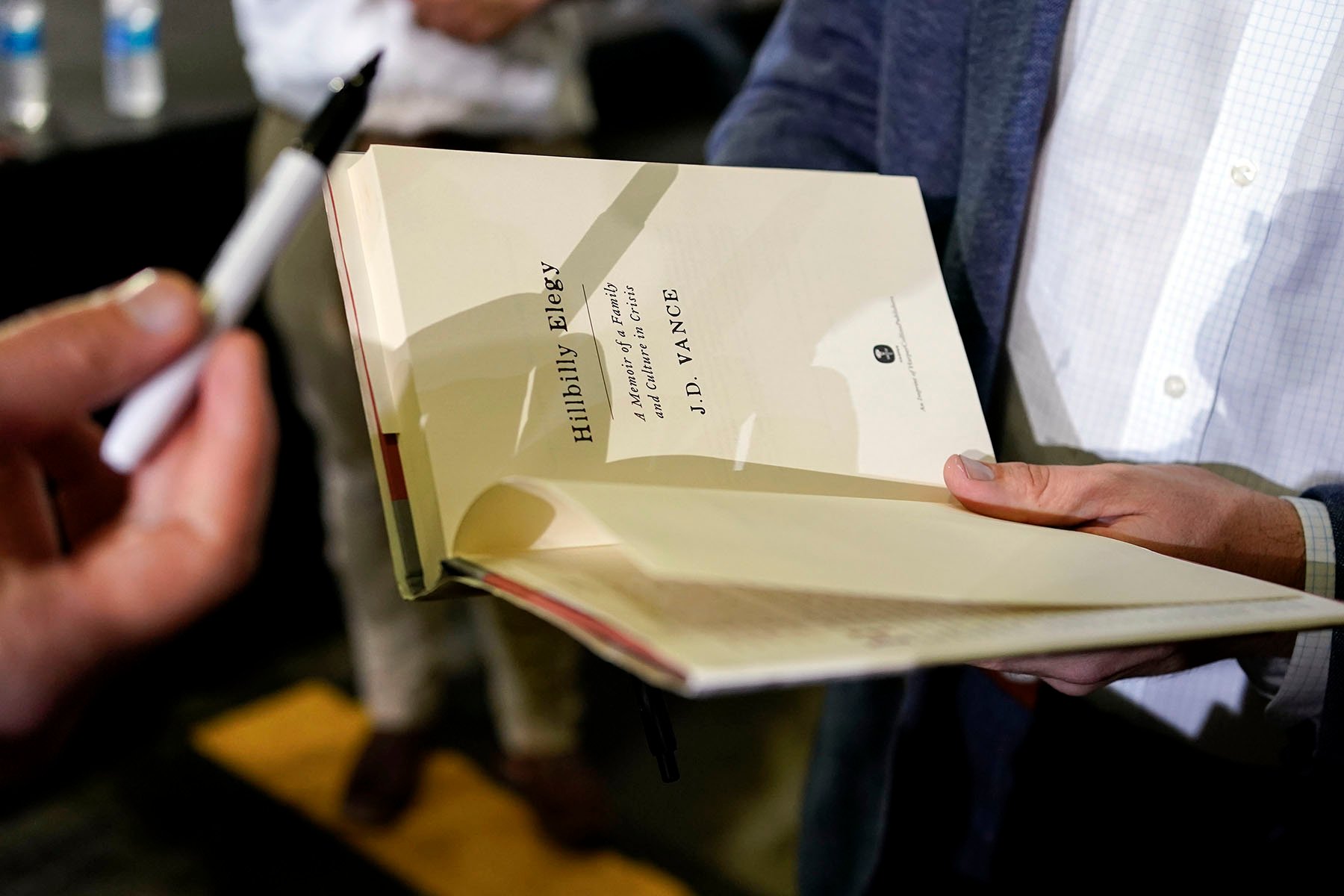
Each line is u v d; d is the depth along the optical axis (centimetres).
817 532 43
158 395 36
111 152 144
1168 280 61
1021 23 59
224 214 159
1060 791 69
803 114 72
